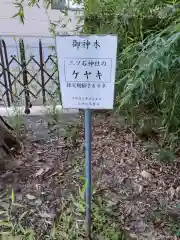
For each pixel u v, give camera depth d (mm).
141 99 1634
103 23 1969
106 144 1906
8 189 1433
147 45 1317
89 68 958
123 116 2098
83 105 1010
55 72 2418
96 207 1270
